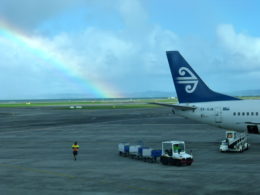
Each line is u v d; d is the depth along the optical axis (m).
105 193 25.38
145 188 26.59
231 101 51.12
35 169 35.22
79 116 132.50
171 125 88.94
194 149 47.97
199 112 51.56
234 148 44.03
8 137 68.06
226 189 25.80
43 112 170.00
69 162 39.38
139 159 40.72
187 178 29.72
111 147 51.94
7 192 26.09
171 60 53.06
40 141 60.91
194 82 52.50
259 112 48.91
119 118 118.62
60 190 26.52
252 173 31.44
